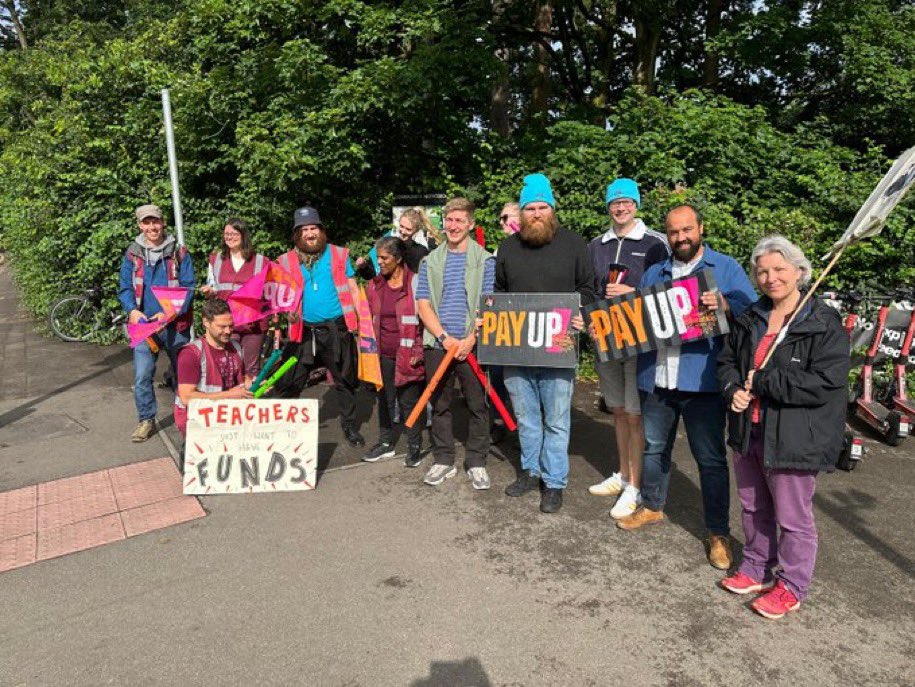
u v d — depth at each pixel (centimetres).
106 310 909
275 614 287
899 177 271
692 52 1262
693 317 307
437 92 769
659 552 337
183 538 353
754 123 791
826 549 340
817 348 257
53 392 652
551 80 1396
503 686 243
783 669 250
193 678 248
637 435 368
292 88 795
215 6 815
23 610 292
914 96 866
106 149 896
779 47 962
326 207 865
